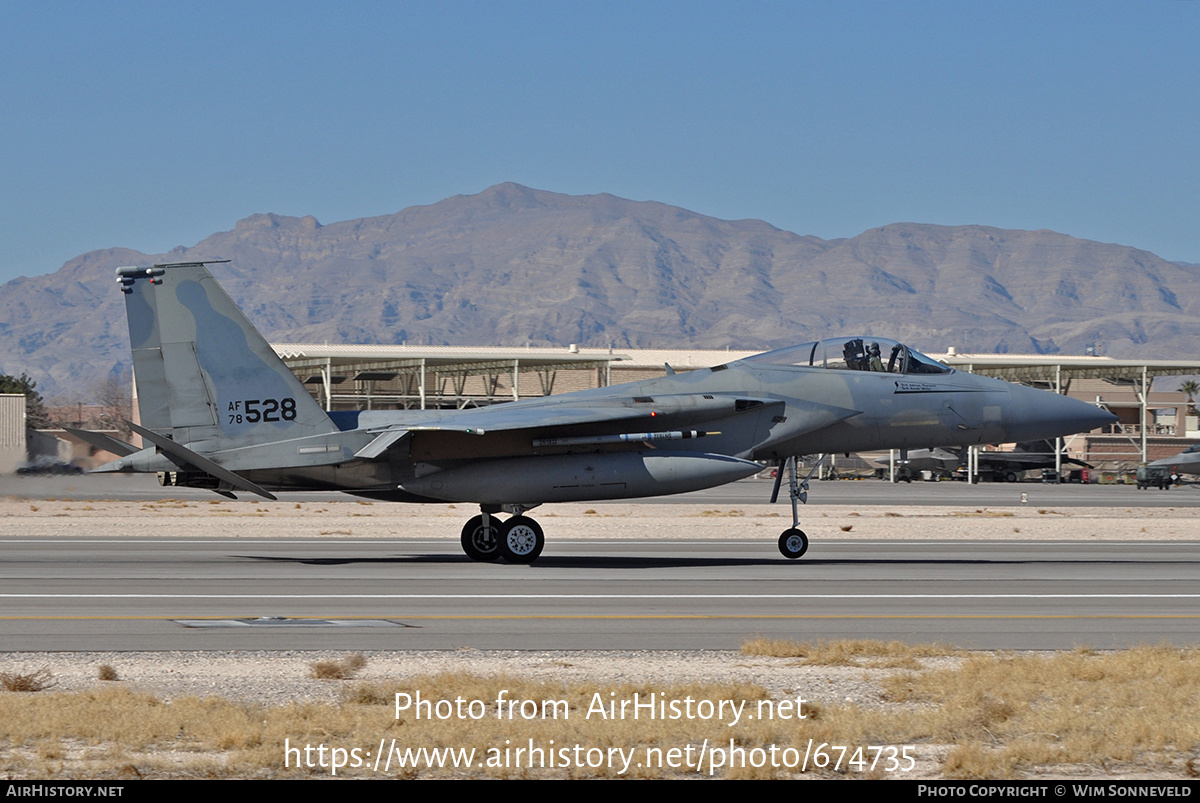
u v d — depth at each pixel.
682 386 60.41
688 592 45.41
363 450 53.75
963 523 93.25
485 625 36.50
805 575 52.50
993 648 33.19
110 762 20.17
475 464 57.28
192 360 57.16
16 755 20.61
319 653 31.30
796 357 61.78
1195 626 37.59
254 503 117.50
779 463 62.56
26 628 35.03
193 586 45.91
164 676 27.89
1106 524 94.06
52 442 112.25
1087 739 21.95
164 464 58.31
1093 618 39.25
